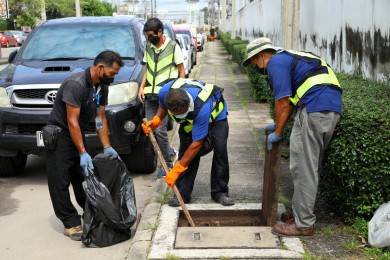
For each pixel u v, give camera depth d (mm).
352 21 6984
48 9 49562
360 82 5699
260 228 4078
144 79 5746
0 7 28406
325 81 3719
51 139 4027
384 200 3914
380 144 3715
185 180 4684
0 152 5652
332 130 3725
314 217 3904
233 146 7082
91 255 3953
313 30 9586
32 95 5516
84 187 3979
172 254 3668
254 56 4012
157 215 4469
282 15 7938
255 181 5480
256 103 10797
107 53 4031
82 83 3980
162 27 5590
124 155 6020
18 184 5895
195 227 4152
